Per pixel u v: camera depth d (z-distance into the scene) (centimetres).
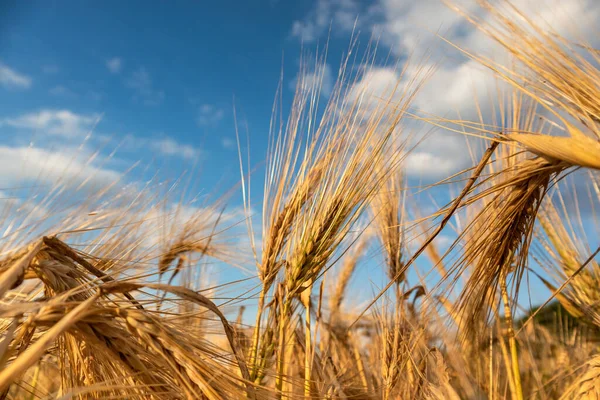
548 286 46
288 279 35
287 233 37
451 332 33
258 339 33
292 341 40
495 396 34
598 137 21
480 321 33
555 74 23
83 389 16
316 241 35
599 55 23
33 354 14
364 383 41
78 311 16
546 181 27
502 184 27
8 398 24
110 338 18
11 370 13
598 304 43
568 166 23
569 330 54
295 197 37
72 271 20
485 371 39
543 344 51
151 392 19
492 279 31
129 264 28
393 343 39
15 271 16
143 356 19
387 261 48
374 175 37
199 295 21
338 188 36
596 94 22
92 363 21
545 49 24
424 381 34
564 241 46
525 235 30
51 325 17
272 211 37
